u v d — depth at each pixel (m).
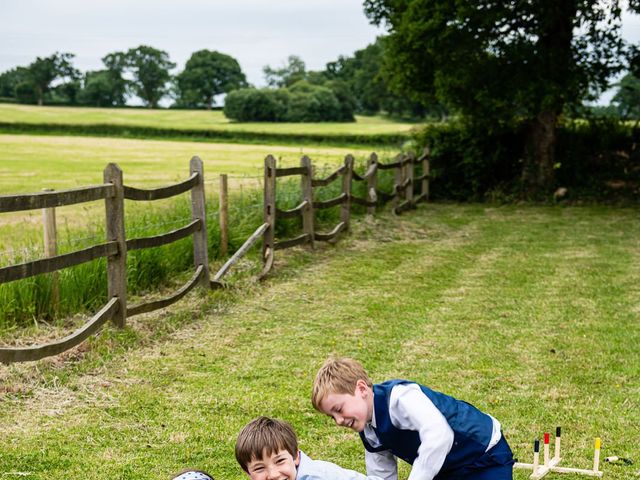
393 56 20.80
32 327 6.90
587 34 19.39
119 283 7.00
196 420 5.28
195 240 8.80
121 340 6.83
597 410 5.53
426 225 15.86
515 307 8.84
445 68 19.31
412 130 22.41
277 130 65.69
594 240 14.18
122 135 62.00
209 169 31.00
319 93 95.62
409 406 3.02
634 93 24.16
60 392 5.65
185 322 7.80
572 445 4.92
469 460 3.15
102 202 16.94
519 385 6.08
